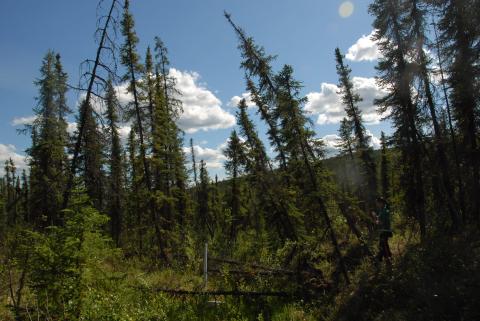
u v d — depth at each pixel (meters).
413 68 18.84
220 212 41.88
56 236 9.44
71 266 9.07
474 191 17.88
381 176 37.94
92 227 9.73
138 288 13.16
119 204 30.59
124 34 22.36
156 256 22.50
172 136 28.28
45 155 13.62
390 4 19.12
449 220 19.06
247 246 21.45
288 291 13.99
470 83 17.28
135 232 26.02
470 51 17.31
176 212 30.20
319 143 15.94
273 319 12.22
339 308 12.13
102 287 10.12
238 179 37.41
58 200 11.52
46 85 20.69
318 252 17.38
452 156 19.39
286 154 21.56
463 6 17.31
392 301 11.05
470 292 9.65
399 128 19.75
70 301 9.09
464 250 12.66
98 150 12.47
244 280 15.51
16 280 12.21
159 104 25.80
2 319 10.09
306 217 17.50
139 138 23.47
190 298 13.46
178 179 31.34
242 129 26.03
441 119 19.97
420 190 18.83
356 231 16.61
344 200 16.31
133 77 22.92
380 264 13.77
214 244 22.52
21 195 13.06
